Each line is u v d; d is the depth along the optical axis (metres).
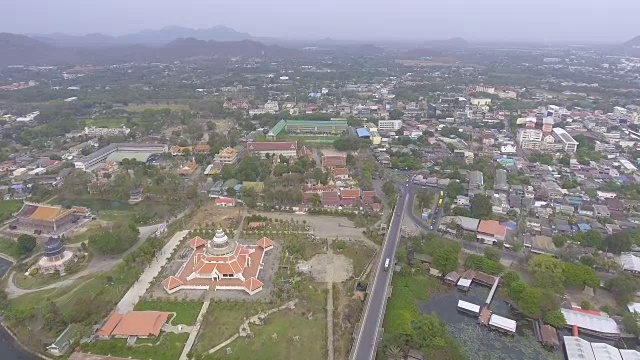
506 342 157.25
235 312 163.88
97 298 168.12
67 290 177.75
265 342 147.75
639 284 182.00
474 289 190.12
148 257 196.88
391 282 187.38
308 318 161.38
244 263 191.38
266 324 157.00
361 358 136.38
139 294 174.88
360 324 154.00
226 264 185.50
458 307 174.12
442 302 180.88
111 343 144.12
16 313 157.50
